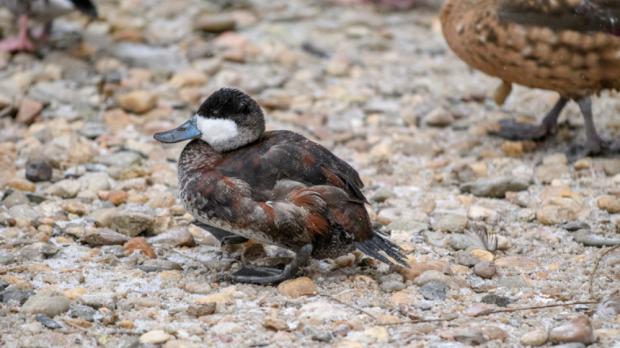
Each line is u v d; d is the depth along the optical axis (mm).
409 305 8609
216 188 8617
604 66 11445
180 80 14656
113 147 12578
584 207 10891
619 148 12477
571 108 13820
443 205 11078
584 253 9844
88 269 9281
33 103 13375
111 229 10188
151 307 8555
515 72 11914
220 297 8664
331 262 9445
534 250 9953
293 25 17078
